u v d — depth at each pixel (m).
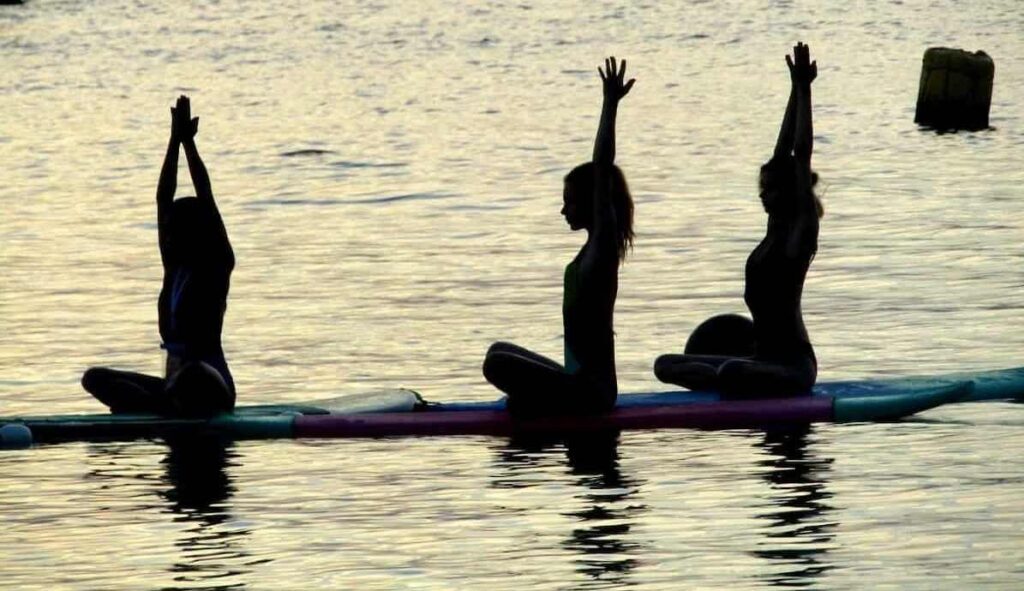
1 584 24.36
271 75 136.12
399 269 53.94
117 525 27.17
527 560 25.00
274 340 43.22
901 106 104.81
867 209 64.62
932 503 27.22
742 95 114.69
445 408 34.09
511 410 32.97
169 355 33.59
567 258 55.25
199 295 33.28
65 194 74.38
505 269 53.44
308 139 94.62
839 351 39.97
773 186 33.66
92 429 33.03
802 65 32.75
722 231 60.12
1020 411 33.47
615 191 32.88
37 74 138.50
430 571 24.61
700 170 78.31
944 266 51.62
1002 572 23.80
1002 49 143.00
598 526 26.56
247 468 30.59
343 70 139.25
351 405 34.16
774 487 28.45
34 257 57.34
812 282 49.59
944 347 40.06
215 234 33.44
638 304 46.91
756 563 24.55
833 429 32.41
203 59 150.62
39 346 42.81
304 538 26.31
